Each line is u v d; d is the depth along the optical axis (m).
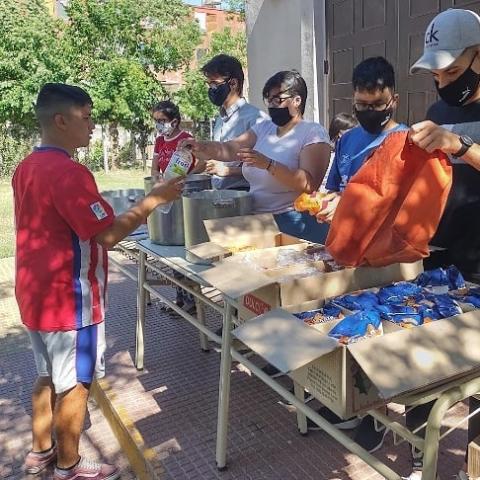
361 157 2.45
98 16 15.91
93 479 2.47
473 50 1.88
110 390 3.28
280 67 5.75
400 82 4.37
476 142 1.80
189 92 18.22
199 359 3.68
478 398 1.75
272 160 2.64
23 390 3.45
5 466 2.70
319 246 2.34
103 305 2.41
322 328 1.62
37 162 2.22
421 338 1.42
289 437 2.74
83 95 2.30
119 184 12.95
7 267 6.28
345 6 4.88
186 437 2.77
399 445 2.58
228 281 1.96
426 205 1.75
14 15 14.84
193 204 2.60
